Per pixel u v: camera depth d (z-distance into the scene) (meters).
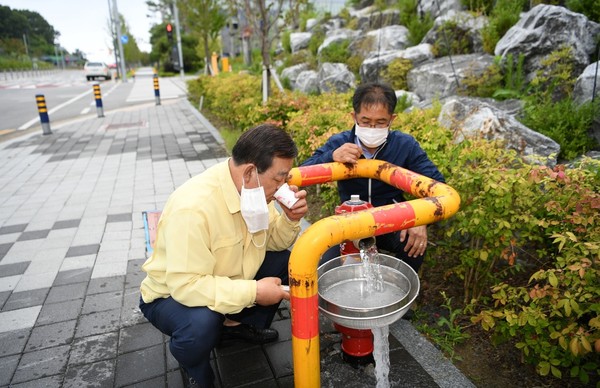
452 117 4.17
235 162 1.74
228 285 1.79
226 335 2.50
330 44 12.59
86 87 27.64
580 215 2.12
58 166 7.11
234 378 2.26
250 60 24.83
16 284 3.33
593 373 2.19
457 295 2.87
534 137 3.96
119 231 4.33
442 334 2.55
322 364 2.29
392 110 2.24
